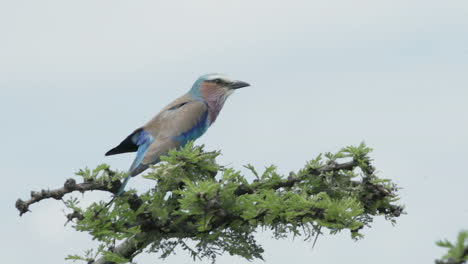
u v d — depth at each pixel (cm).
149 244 1316
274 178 1316
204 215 1155
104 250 1255
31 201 1146
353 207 1198
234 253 1272
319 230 1202
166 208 1281
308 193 1338
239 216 1244
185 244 1283
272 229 1234
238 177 1307
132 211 1251
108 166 1225
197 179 1259
